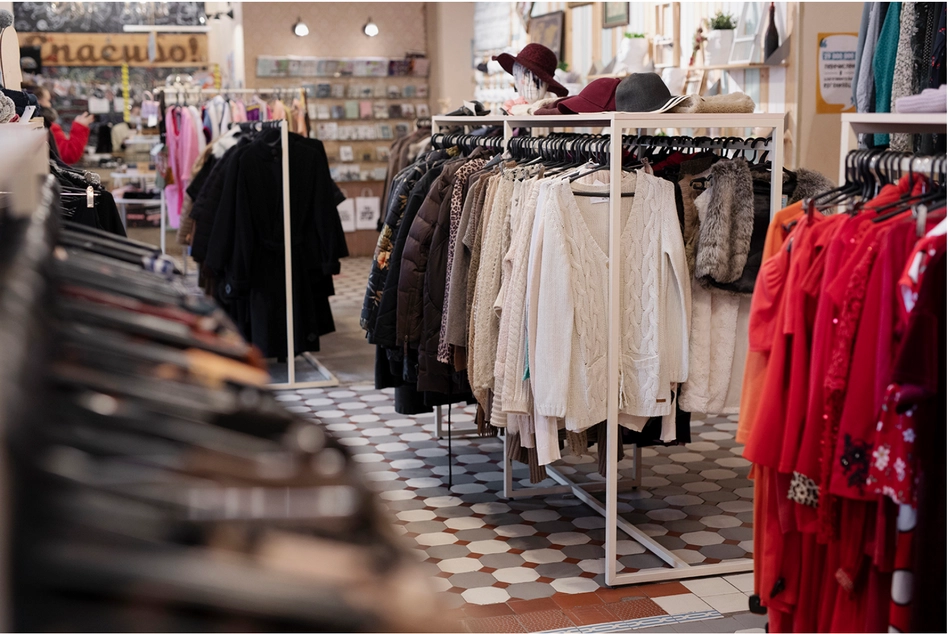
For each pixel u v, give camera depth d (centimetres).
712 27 685
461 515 446
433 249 431
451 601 353
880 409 203
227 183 655
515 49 1084
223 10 1363
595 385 351
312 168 679
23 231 115
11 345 68
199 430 86
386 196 870
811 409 226
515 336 358
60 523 65
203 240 666
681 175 379
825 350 223
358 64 1263
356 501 76
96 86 1347
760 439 238
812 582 247
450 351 428
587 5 923
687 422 388
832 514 222
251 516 72
